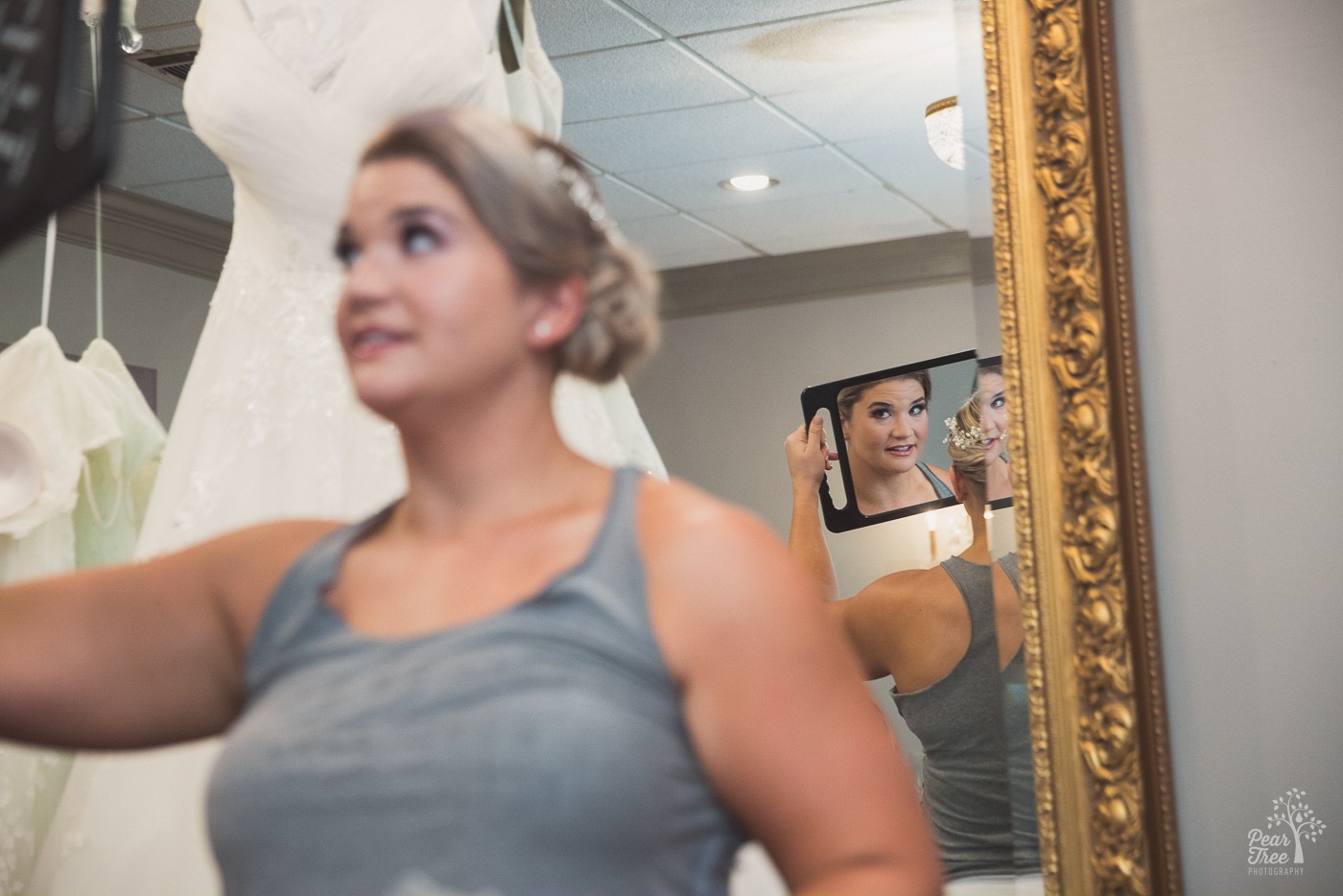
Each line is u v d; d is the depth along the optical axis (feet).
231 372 4.24
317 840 1.54
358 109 4.23
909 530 3.77
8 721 1.94
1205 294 3.52
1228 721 3.44
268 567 1.96
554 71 4.23
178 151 4.68
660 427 4.02
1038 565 3.49
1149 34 3.59
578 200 1.86
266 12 4.30
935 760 3.71
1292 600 3.43
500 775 1.49
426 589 1.72
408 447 1.80
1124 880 3.37
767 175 3.95
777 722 1.58
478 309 1.71
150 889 3.63
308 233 4.28
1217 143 3.54
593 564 1.65
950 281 3.75
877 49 3.84
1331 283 3.46
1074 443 3.48
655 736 1.56
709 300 4.01
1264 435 3.47
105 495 4.92
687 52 4.03
